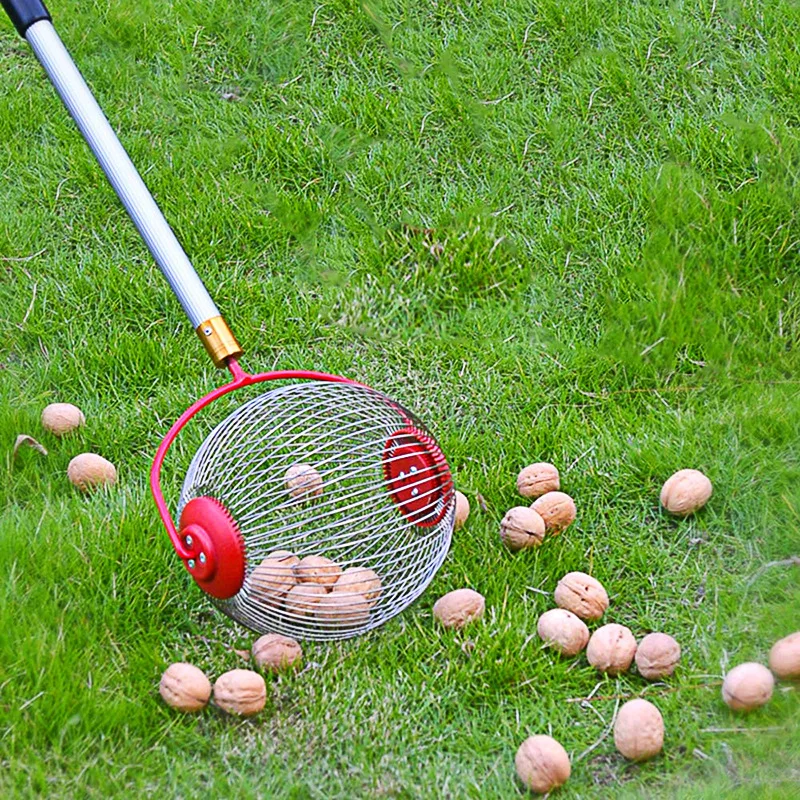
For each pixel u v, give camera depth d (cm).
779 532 216
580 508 221
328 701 204
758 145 255
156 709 202
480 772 199
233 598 199
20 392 233
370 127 264
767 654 206
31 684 201
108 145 208
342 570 207
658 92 266
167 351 237
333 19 279
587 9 276
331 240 252
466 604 208
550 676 205
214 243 250
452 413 232
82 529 214
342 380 204
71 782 196
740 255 245
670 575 214
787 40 269
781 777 197
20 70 274
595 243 248
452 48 274
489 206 254
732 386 233
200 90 272
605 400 232
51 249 251
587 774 199
